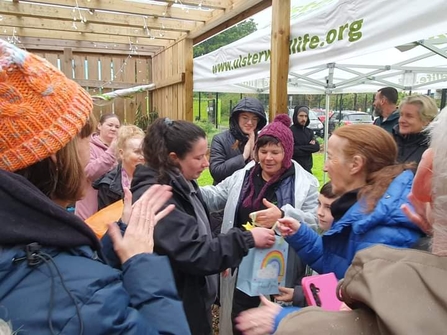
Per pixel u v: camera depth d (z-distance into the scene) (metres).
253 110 2.86
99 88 6.89
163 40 6.37
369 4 2.04
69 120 0.73
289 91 6.64
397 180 1.12
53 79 0.73
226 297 2.03
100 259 0.78
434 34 1.70
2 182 0.62
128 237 0.92
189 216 1.40
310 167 5.57
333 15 2.31
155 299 0.80
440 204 0.60
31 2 4.27
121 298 0.70
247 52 3.64
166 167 1.53
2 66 0.66
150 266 0.84
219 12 4.29
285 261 1.67
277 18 2.69
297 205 1.92
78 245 0.70
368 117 13.16
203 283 1.53
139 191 1.48
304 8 3.41
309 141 5.50
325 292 1.15
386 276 0.59
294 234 1.56
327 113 5.08
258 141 1.96
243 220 2.04
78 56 6.67
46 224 0.66
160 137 1.58
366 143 1.26
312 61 2.52
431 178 0.62
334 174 1.33
